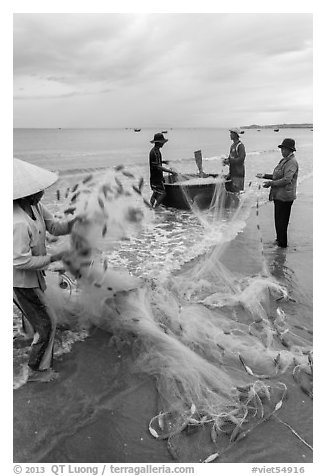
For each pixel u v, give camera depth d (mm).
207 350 4223
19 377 3764
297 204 11141
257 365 4012
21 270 3627
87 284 4543
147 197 10953
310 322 4785
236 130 11328
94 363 3982
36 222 3809
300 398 3568
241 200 11195
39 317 3752
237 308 5117
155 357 3986
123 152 31000
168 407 3434
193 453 3018
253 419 3326
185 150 35781
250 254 7102
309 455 3002
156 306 4793
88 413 3359
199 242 7777
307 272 6270
